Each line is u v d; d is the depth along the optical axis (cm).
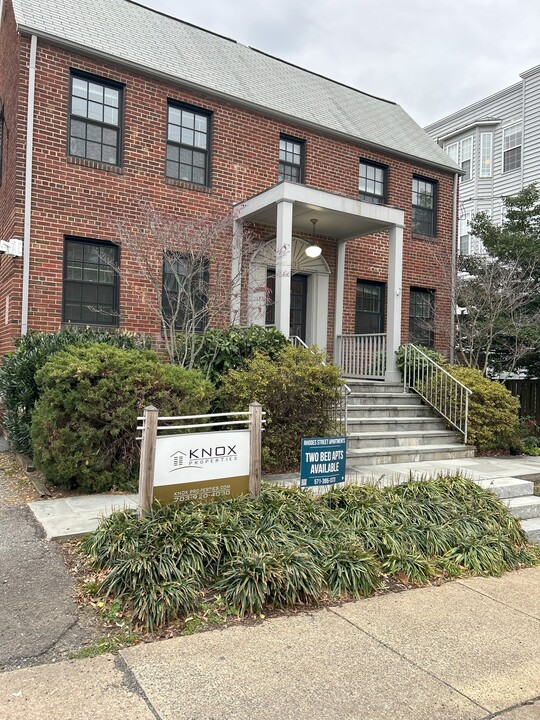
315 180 1138
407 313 1270
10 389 725
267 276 1063
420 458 826
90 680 264
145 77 945
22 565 395
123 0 1133
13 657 282
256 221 1037
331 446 518
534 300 1195
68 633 307
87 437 561
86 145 903
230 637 312
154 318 930
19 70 831
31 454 709
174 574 347
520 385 1262
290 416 696
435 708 254
